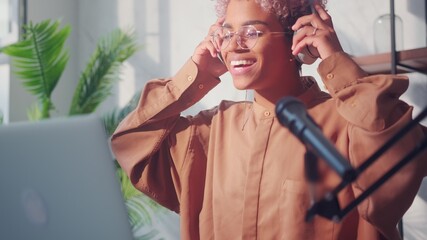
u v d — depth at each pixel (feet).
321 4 5.21
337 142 4.86
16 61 8.38
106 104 9.12
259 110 5.32
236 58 5.39
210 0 7.77
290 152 5.03
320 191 2.03
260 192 5.13
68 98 9.77
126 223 2.73
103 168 2.74
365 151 4.63
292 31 5.22
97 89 8.34
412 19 6.13
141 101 5.75
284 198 4.98
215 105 6.16
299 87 5.24
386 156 4.52
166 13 8.39
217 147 5.49
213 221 5.39
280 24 5.26
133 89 8.79
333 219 2.12
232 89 6.11
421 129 4.73
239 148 5.33
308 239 4.88
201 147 5.60
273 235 5.03
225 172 5.38
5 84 9.98
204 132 5.63
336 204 2.11
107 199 2.72
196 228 5.57
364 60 5.91
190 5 8.04
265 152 5.16
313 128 2.07
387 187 4.58
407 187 4.58
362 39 6.27
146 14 8.65
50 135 2.70
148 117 5.65
